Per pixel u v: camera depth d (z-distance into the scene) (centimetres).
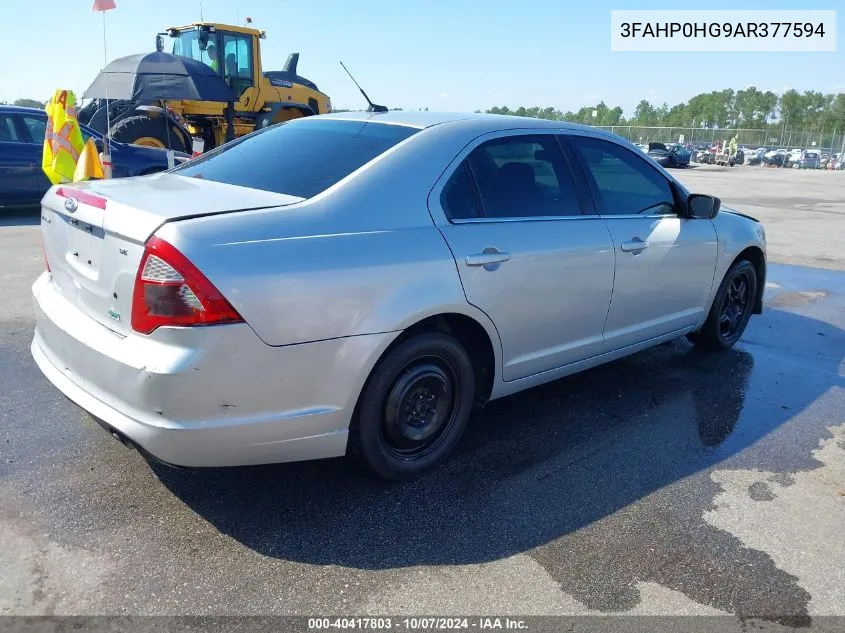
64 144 711
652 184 434
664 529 293
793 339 571
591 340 391
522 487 322
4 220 1046
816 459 362
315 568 259
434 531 285
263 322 253
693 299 466
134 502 296
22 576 247
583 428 388
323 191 292
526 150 365
